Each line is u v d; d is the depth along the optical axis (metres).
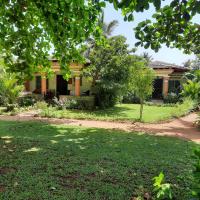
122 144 7.54
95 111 16.78
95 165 5.32
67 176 4.67
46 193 3.88
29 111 15.95
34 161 5.49
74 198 3.76
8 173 4.71
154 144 7.69
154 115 15.14
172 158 6.10
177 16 3.47
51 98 21.42
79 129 10.12
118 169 5.09
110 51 16.97
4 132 9.15
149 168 5.24
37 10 6.33
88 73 17.69
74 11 5.39
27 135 8.66
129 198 3.83
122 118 13.58
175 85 26.27
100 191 4.04
